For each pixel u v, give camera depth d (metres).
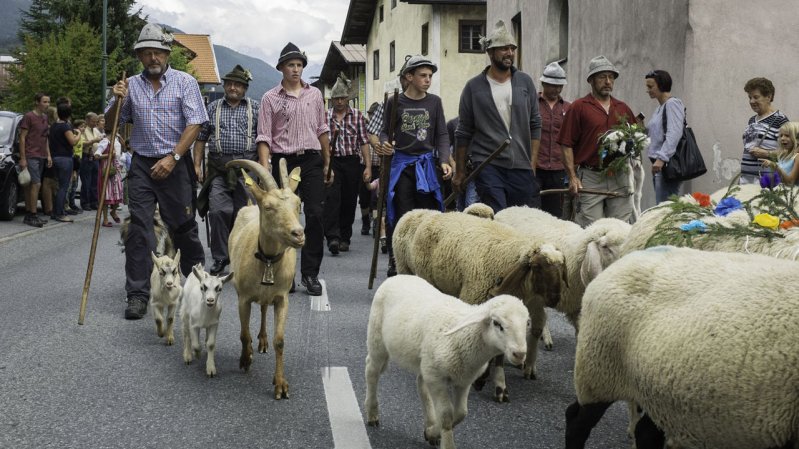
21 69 42.56
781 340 2.94
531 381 5.86
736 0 10.61
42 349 6.42
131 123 8.30
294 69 9.09
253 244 5.87
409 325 4.59
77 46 41.94
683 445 3.39
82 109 41.31
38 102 15.31
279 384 5.36
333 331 7.11
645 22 11.99
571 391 5.61
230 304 8.27
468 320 4.21
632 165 8.87
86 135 18.58
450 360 4.28
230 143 9.99
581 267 5.88
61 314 7.68
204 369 6.02
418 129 8.68
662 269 3.57
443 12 30.12
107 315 7.71
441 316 4.42
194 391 5.48
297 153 9.05
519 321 4.09
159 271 6.71
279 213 5.64
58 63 40.94
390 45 37.78
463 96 8.30
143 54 8.05
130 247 7.81
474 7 30.06
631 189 8.82
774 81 10.69
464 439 4.65
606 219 5.99
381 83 40.31
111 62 41.94
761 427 2.98
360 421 4.90
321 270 10.57
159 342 6.80
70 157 16.23
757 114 9.05
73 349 6.46
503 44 8.00
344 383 5.64
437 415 4.40
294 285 9.39
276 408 5.14
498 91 8.16
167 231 8.49
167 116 8.05
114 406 5.12
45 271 10.23
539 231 6.55
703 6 10.62
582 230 6.24
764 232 4.01
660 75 9.54
